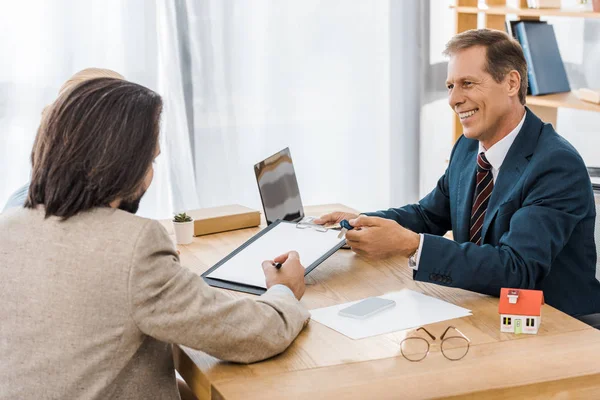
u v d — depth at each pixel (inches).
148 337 50.6
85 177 48.1
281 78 140.9
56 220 48.4
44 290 47.3
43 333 47.2
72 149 47.9
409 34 147.6
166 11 131.0
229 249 81.4
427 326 59.8
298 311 58.3
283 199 90.6
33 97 125.3
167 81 132.9
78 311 46.9
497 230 72.0
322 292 67.7
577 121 133.9
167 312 48.4
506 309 58.3
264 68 139.3
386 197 153.4
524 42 127.1
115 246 47.3
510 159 73.2
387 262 76.0
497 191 73.2
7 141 125.5
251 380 51.3
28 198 50.3
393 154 151.8
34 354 47.3
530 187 70.5
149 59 130.3
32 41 123.8
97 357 47.3
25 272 47.8
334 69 144.6
